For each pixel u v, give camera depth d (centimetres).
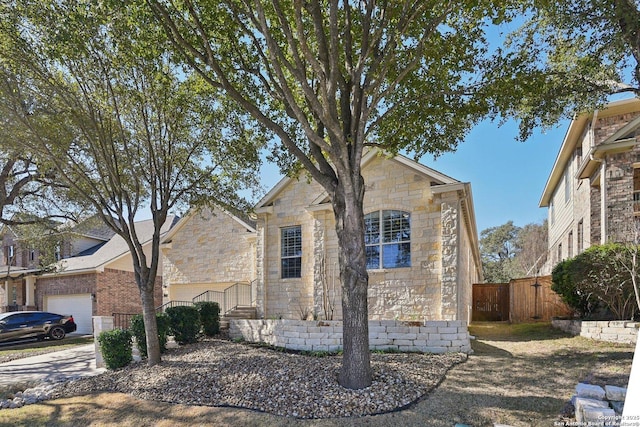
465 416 561
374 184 1353
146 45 772
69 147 988
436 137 909
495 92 781
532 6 728
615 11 672
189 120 1012
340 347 997
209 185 1102
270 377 744
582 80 826
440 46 757
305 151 995
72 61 841
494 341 1072
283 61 638
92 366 1108
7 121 884
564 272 1099
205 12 745
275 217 1548
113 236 2609
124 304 2203
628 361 732
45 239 1853
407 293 1256
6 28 748
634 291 937
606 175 1265
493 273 4094
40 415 743
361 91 704
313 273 1430
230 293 1748
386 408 593
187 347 1105
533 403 586
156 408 696
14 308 2355
